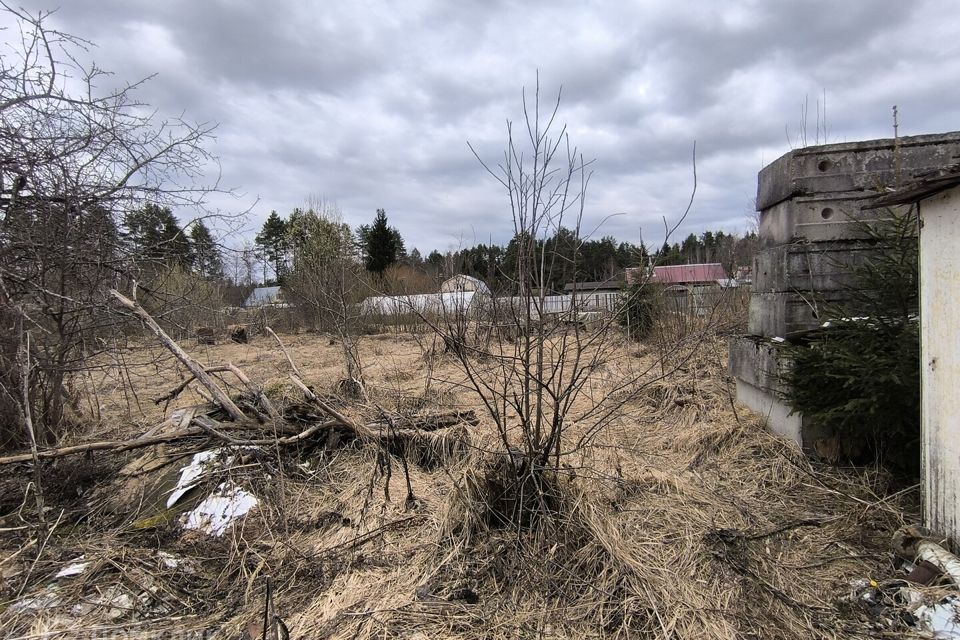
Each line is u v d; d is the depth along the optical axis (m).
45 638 2.22
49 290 4.01
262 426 4.07
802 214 4.27
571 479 3.07
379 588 2.53
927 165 4.11
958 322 2.40
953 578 2.22
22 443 4.01
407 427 4.41
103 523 3.29
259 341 13.48
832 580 2.50
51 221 3.98
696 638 2.12
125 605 2.45
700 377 6.03
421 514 3.22
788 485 3.52
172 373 8.09
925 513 2.62
